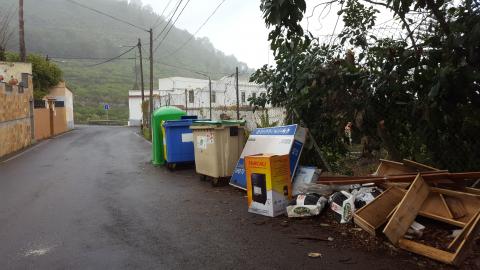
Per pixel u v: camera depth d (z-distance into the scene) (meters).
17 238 5.50
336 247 4.68
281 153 6.87
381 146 6.64
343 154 7.55
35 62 37.16
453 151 5.49
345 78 6.36
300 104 7.37
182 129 11.00
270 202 5.98
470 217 4.33
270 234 5.26
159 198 7.74
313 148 7.53
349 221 5.28
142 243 5.16
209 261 4.48
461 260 3.96
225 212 6.45
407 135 6.17
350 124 6.59
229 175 8.53
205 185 8.77
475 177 4.80
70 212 6.86
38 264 4.55
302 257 4.46
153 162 12.53
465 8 4.65
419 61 5.23
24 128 21.77
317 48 7.13
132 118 56.31
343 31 6.91
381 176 5.73
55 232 5.73
